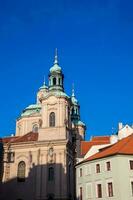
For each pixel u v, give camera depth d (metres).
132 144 82.44
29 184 90.62
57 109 98.12
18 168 93.75
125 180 74.94
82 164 86.19
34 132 105.62
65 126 95.38
